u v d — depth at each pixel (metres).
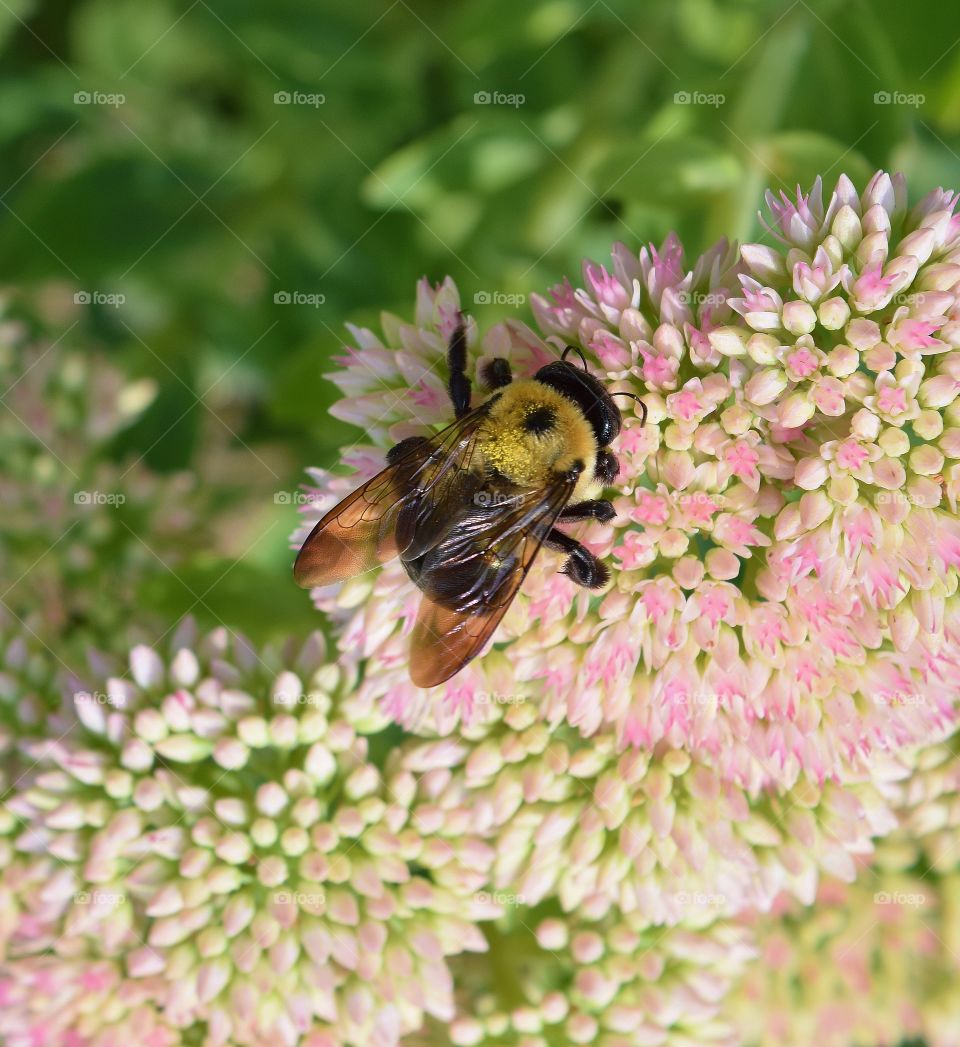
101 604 0.31
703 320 0.27
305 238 0.35
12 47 0.36
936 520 0.27
